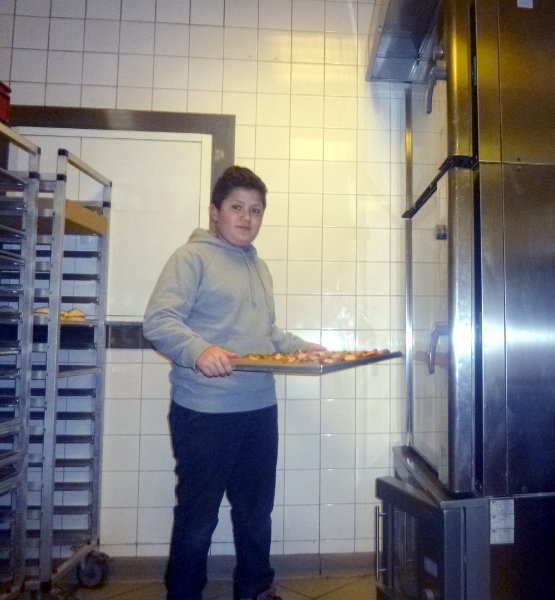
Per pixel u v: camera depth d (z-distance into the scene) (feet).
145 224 6.61
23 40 6.74
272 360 4.19
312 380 6.61
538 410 4.23
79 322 5.90
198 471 4.58
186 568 4.52
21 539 5.05
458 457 4.22
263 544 5.13
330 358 4.39
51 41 6.75
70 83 6.72
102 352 6.27
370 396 6.66
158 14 6.86
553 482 4.19
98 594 5.94
